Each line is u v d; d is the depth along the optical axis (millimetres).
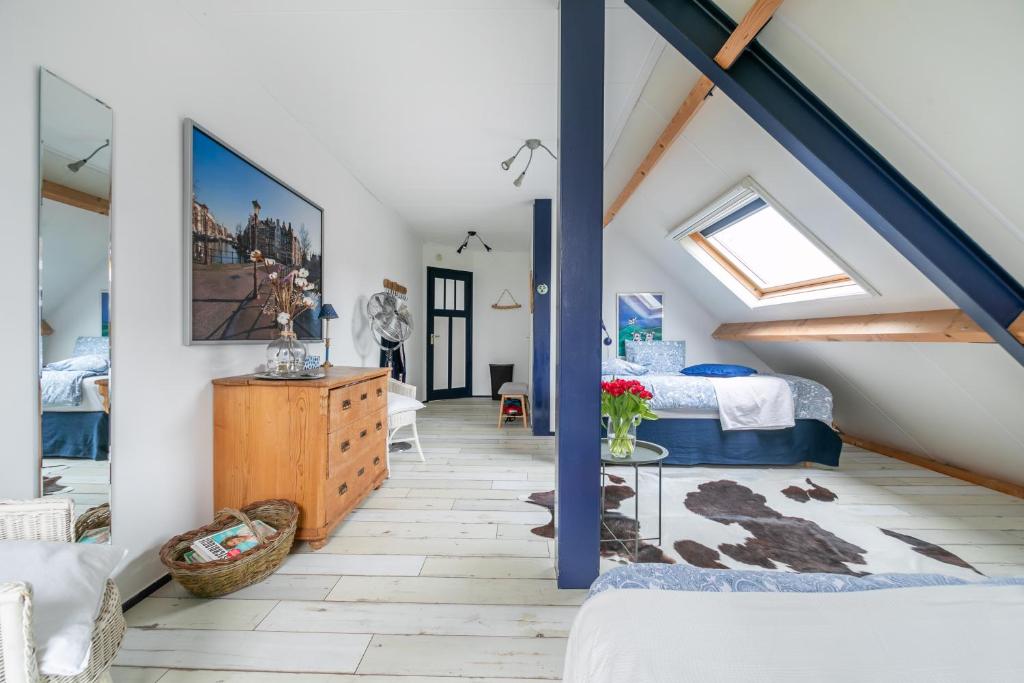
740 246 3668
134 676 1315
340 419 2230
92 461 1480
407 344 5617
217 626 1543
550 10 1881
